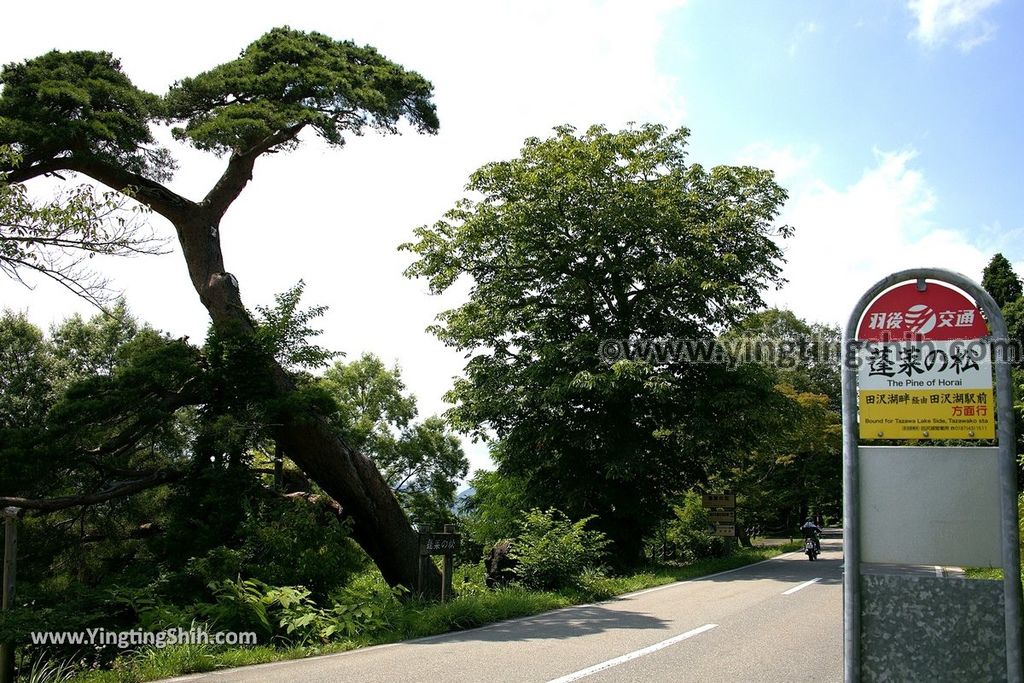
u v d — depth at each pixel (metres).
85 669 9.10
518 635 10.26
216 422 14.27
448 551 13.75
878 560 4.54
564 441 23.75
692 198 24.22
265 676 7.81
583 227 23.31
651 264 23.20
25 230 10.37
